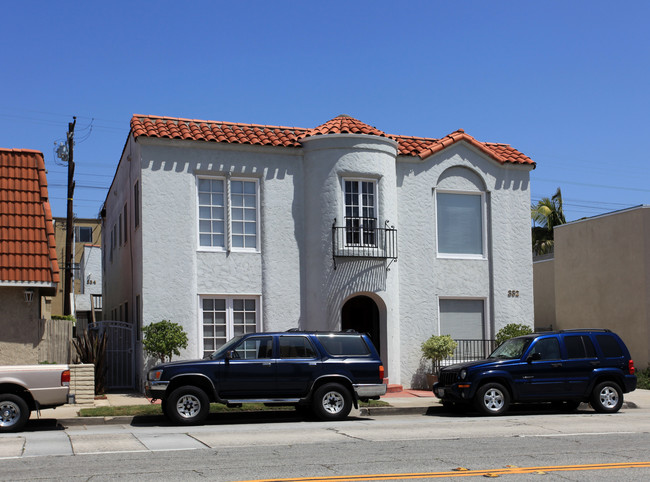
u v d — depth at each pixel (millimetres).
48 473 8766
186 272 18969
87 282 42750
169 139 18984
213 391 14141
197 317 19031
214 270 19281
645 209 24547
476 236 22016
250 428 13391
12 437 12117
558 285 28391
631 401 18375
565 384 15805
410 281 20953
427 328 21000
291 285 19938
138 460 9672
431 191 21484
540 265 31312
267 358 14469
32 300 16766
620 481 8414
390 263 20297
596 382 16094
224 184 19703
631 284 24875
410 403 17281
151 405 15867
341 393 14727
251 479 8438
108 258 29141
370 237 20203
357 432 12578
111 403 16875
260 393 14328
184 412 13977
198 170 19328
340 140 20031
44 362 16859
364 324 21188
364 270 19891
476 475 8719
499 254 22000
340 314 19688
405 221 21094
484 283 21797
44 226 17078
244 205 19875
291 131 21109
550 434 12297
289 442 11312
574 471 8984
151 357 18500
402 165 21281
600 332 16391
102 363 18438
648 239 24453
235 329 19469
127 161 22453
